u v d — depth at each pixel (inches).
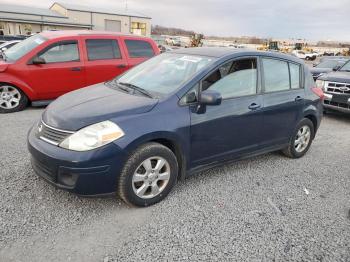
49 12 1632.6
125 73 183.5
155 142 134.6
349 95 298.8
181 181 161.5
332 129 288.5
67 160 117.6
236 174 175.2
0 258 101.9
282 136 188.4
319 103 207.8
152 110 133.1
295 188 163.0
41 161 124.6
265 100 171.8
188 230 122.1
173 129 134.9
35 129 138.7
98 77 304.2
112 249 109.4
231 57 159.6
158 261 105.0
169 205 138.7
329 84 314.8
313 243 119.2
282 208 142.5
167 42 1881.2
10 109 275.4
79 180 119.2
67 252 106.7
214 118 148.8
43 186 146.6
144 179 132.3
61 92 292.0
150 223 125.3
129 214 130.3
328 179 176.6
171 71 160.9
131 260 104.8
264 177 173.6
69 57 291.0
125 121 125.6
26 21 1409.9
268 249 114.3
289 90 188.2
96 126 121.8
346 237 123.9
